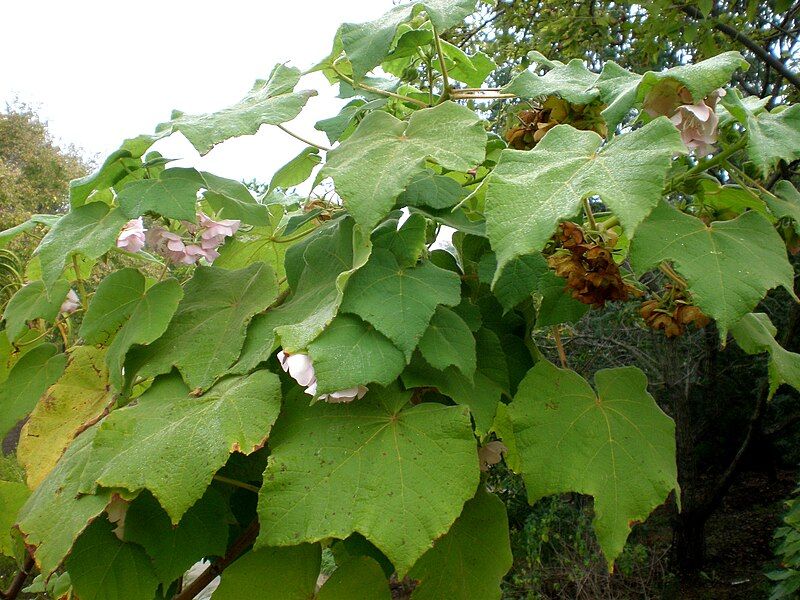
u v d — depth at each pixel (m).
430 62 0.76
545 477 0.58
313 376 0.54
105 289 0.72
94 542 0.58
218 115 0.66
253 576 0.57
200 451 0.53
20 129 7.16
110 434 0.57
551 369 0.63
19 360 0.86
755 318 0.73
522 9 2.56
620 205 0.44
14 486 0.82
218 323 0.66
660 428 0.61
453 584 0.58
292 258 0.71
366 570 0.58
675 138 0.47
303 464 0.52
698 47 1.92
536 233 0.45
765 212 0.64
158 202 0.64
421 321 0.54
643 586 2.56
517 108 0.77
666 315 0.66
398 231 0.61
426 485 0.51
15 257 0.93
